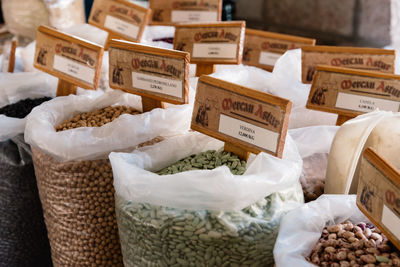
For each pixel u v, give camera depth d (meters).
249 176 0.83
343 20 2.04
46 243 1.33
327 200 0.87
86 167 1.02
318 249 0.79
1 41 2.29
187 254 0.84
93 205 1.05
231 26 1.27
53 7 2.09
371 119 0.94
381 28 1.94
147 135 1.04
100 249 1.11
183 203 0.84
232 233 0.81
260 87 1.35
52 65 1.25
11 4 2.10
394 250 0.77
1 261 1.30
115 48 1.10
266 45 1.51
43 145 1.03
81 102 1.19
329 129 1.13
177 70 1.01
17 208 1.24
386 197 0.69
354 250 0.78
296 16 2.21
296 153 0.95
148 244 0.87
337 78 1.09
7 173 1.20
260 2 2.34
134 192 0.87
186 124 1.07
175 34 1.37
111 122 1.03
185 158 1.05
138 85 1.09
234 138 0.94
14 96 1.43
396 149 0.92
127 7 1.48
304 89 1.26
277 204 0.87
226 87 0.92
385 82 1.04
